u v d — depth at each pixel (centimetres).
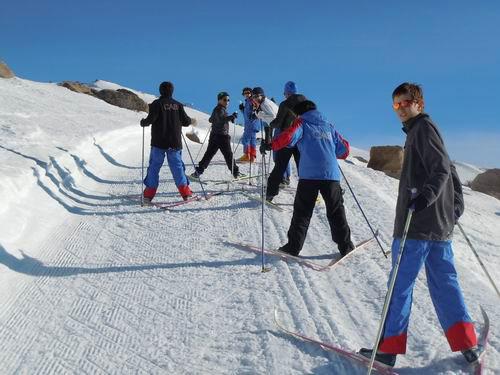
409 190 322
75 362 373
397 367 358
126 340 403
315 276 525
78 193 839
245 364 368
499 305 452
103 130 1281
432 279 351
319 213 766
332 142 573
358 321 429
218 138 984
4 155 825
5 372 361
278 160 779
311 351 382
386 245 624
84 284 509
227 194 878
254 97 952
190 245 622
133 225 702
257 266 555
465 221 966
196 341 401
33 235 617
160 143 795
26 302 465
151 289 498
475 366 347
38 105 1568
